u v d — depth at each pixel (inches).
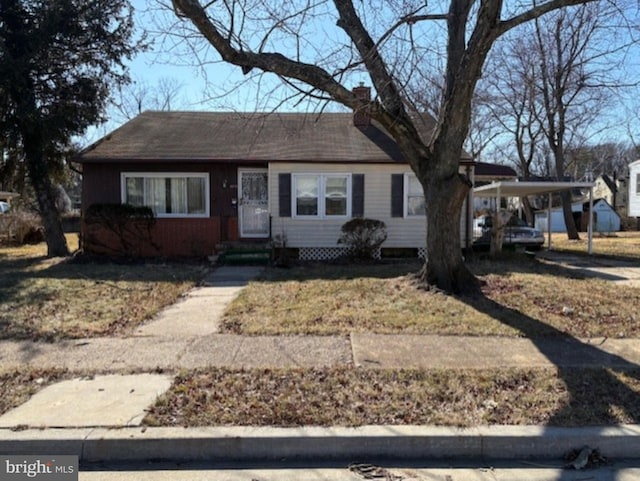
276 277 392.8
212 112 686.5
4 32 501.4
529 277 362.0
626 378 167.2
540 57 802.8
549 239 662.5
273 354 194.7
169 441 128.0
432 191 305.1
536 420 137.7
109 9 536.7
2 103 506.0
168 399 151.1
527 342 210.1
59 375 173.8
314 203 543.8
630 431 131.5
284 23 262.7
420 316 251.0
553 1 251.4
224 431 131.1
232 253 501.4
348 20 284.4
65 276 390.6
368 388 158.9
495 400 150.3
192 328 238.5
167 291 333.4
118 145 560.1
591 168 2089.1
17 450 128.0
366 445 129.0
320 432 130.6
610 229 1418.6
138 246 548.1
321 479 118.7
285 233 543.5
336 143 572.7
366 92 369.1
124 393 156.4
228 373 173.2
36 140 538.9
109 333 230.8
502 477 119.6
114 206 514.3
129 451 127.9
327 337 218.7
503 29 257.1
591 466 124.7
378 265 473.4
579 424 135.3
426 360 186.1
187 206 556.1
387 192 542.0
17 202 762.8
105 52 549.6
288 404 147.2
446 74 300.7
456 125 290.2
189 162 535.5
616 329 230.1
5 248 672.4
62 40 524.1
